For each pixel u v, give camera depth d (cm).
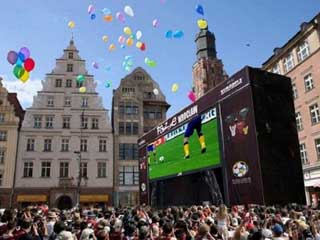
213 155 1891
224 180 1753
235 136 1695
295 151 1614
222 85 1850
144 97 4900
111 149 4481
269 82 1672
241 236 682
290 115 1672
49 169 4259
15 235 674
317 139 2842
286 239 680
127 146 4538
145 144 3055
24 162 4212
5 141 4209
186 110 2255
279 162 1549
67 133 4447
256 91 1608
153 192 2798
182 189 2355
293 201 1515
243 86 1658
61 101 4575
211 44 8519
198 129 2075
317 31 2838
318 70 2831
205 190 2039
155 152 2784
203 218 923
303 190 1561
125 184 4362
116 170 4388
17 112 4650
